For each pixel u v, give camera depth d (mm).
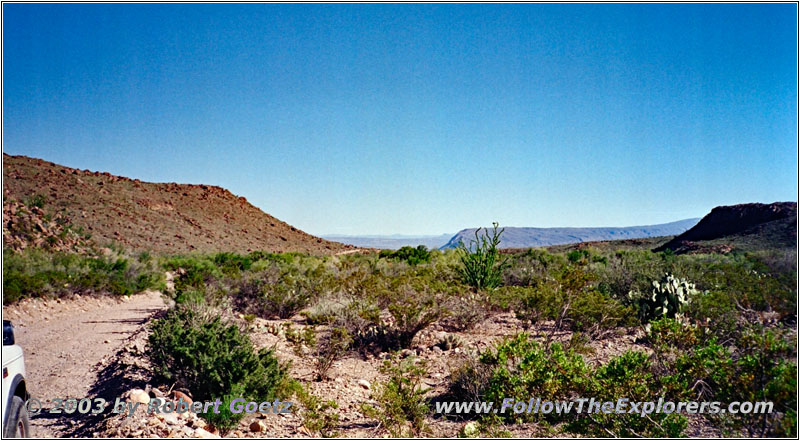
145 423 5785
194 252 64188
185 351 7027
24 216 30078
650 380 6359
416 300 12586
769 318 8031
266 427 6406
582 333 10836
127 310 16891
